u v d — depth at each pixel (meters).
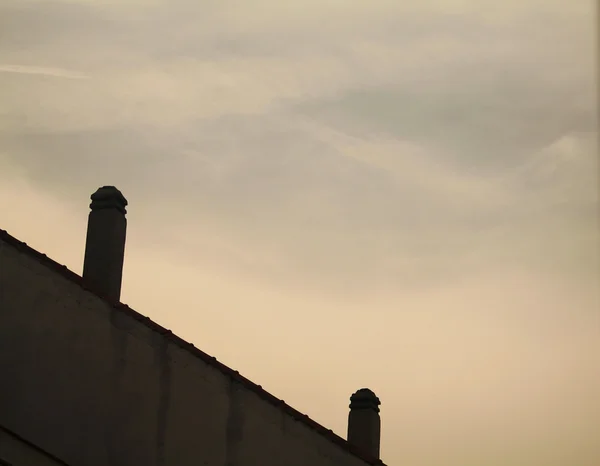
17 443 14.62
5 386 14.95
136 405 14.85
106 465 14.51
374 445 20.45
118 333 15.28
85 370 15.05
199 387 14.97
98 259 16.38
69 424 14.76
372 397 21.09
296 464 14.48
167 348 15.20
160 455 14.57
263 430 14.69
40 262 15.66
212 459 14.52
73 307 15.41
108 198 16.89
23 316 15.32
